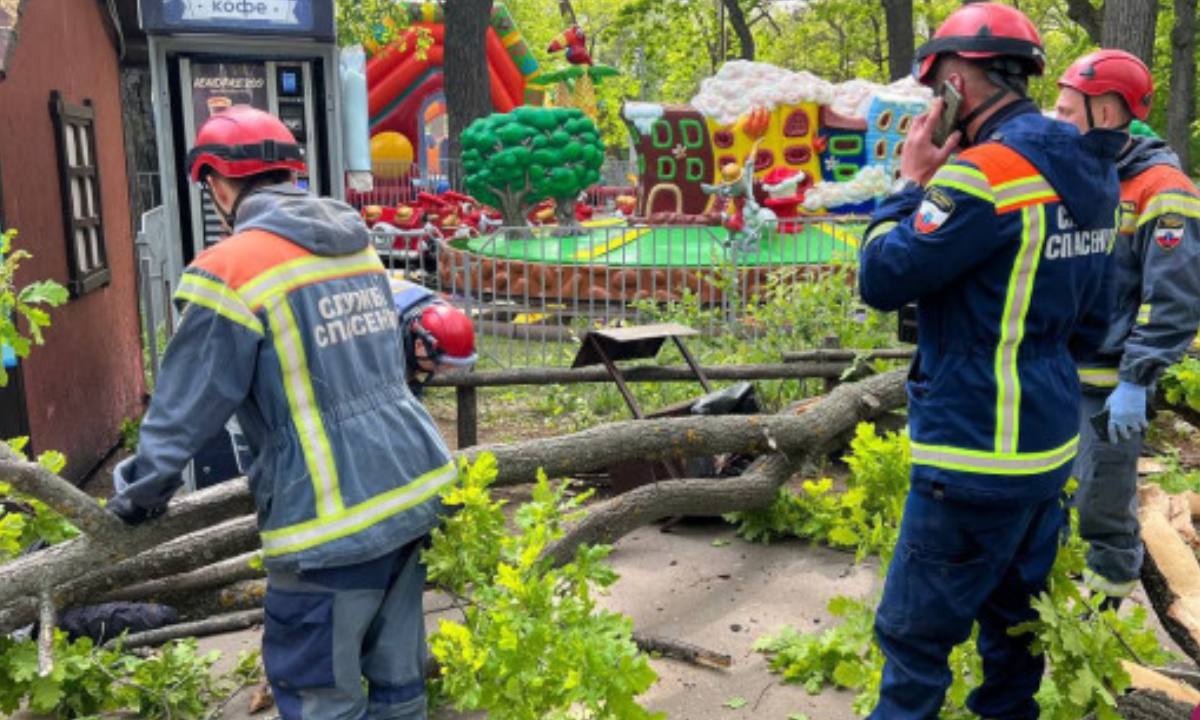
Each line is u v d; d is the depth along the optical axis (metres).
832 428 5.34
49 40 6.85
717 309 9.63
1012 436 2.59
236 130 2.84
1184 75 22.78
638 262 11.25
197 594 4.27
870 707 3.55
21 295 3.57
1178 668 3.86
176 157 6.46
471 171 14.80
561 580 3.65
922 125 2.70
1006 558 2.73
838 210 14.95
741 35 32.59
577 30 22.59
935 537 2.70
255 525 3.78
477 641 3.11
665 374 6.57
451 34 19.64
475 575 3.18
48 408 6.40
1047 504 2.87
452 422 8.26
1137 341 3.61
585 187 15.12
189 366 2.62
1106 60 3.45
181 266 6.54
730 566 5.15
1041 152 2.54
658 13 35.72
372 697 3.07
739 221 11.63
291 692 2.83
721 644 4.32
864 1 34.38
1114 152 2.69
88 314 7.39
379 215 16.28
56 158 6.83
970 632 3.06
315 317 2.74
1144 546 4.05
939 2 34.62
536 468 4.61
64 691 3.76
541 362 9.70
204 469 5.32
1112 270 2.87
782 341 7.74
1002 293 2.55
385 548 2.80
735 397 5.96
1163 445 6.73
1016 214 2.51
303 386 2.72
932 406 2.66
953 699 3.07
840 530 3.73
